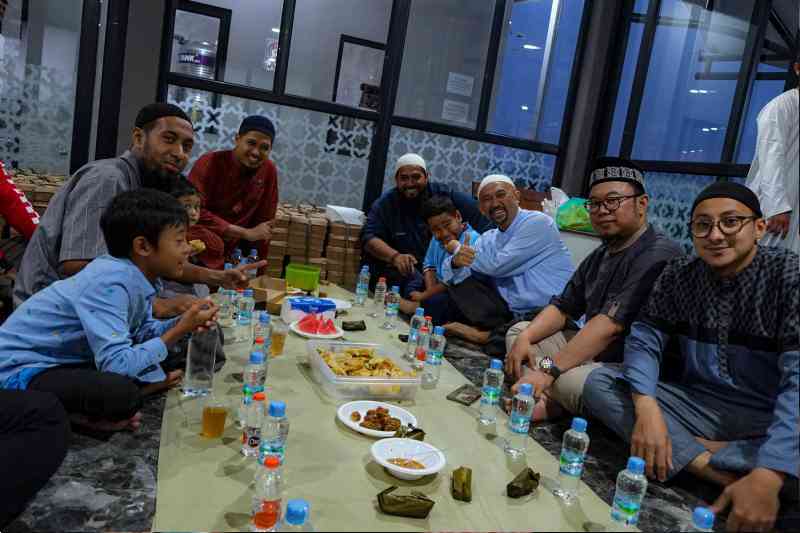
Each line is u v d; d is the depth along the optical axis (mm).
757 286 1792
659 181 4844
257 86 4602
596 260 2527
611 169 2334
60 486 1518
